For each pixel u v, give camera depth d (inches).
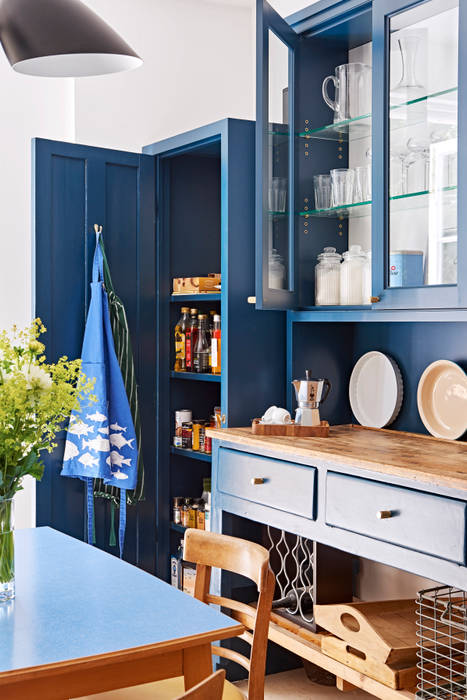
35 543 91.7
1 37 71.0
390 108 107.0
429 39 100.8
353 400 132.9
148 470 147.5
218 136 132.4
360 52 128.0
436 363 116.1
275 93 117.6
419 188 102.7
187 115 160.6
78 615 68.9
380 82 107.7
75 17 69.9
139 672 63.9
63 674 60.8
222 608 124.1
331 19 118.0
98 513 142.4
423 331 121.7
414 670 97.7
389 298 107.6
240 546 81.4
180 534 152.5
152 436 147.9
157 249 148.0
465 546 84.7
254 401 131.2
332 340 134.1
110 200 142.0
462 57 95.0
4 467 72.4
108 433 133.4
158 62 157.4
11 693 58.9
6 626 66.2
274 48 116.6
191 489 152.4
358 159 125.9
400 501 92.7
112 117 153.4
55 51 68.6
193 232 152.8
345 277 119.1
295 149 122.7
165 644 63.0
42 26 68.8
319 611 110.7
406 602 113.9
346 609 105.4
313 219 126.8
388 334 128.3
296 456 109.3
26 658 59.8
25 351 75.2
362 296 117.2
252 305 130.7
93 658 60.1
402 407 125.6
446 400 116.2
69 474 134.7
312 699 120.6
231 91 165.6
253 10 166.9
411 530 91.1
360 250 120.3
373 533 96.3
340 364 134.9
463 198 95.8
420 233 102.8
